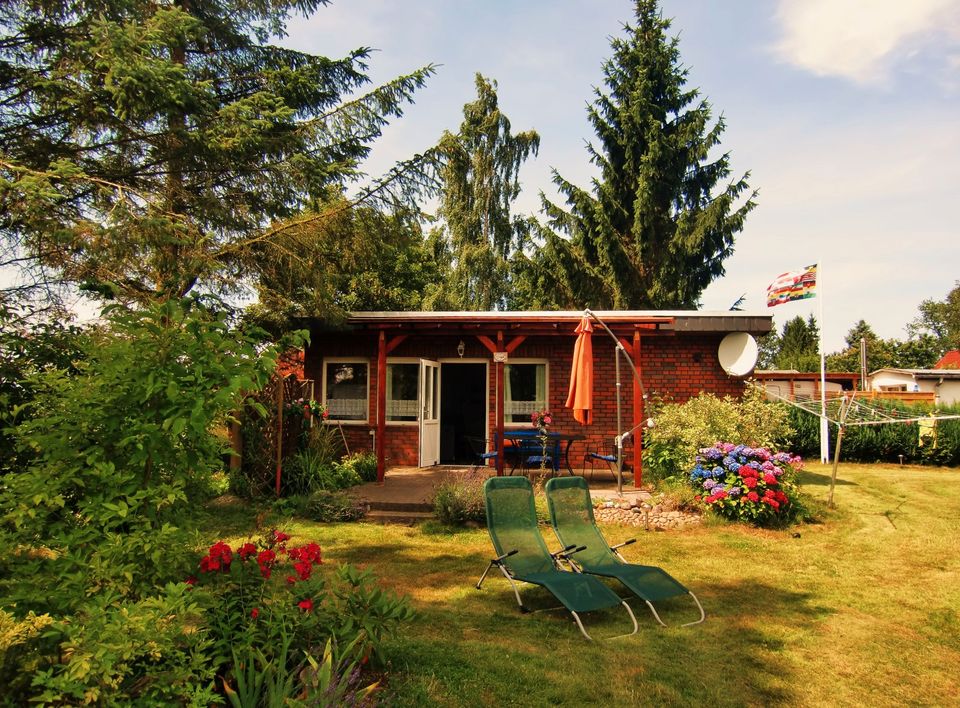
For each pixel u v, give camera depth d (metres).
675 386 13.36
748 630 5.23
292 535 8.31
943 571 6.88
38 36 9.36
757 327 12.84
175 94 8.70
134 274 9.22
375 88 11.42
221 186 11.30
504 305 27.52
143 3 10.24
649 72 27.73
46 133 9.49
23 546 3.19
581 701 3.97
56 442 3.21
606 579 6.68
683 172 26.91
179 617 2.89
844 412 9.95
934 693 4.20
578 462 13.39
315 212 11.93
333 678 3.37
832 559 7.28
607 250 26.25
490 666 4.39
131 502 3.16
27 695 2.64
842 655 4.76
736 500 8.85
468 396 16.61
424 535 8.38
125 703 2.68
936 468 14.55
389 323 11.68
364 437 13.78
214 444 3.63
